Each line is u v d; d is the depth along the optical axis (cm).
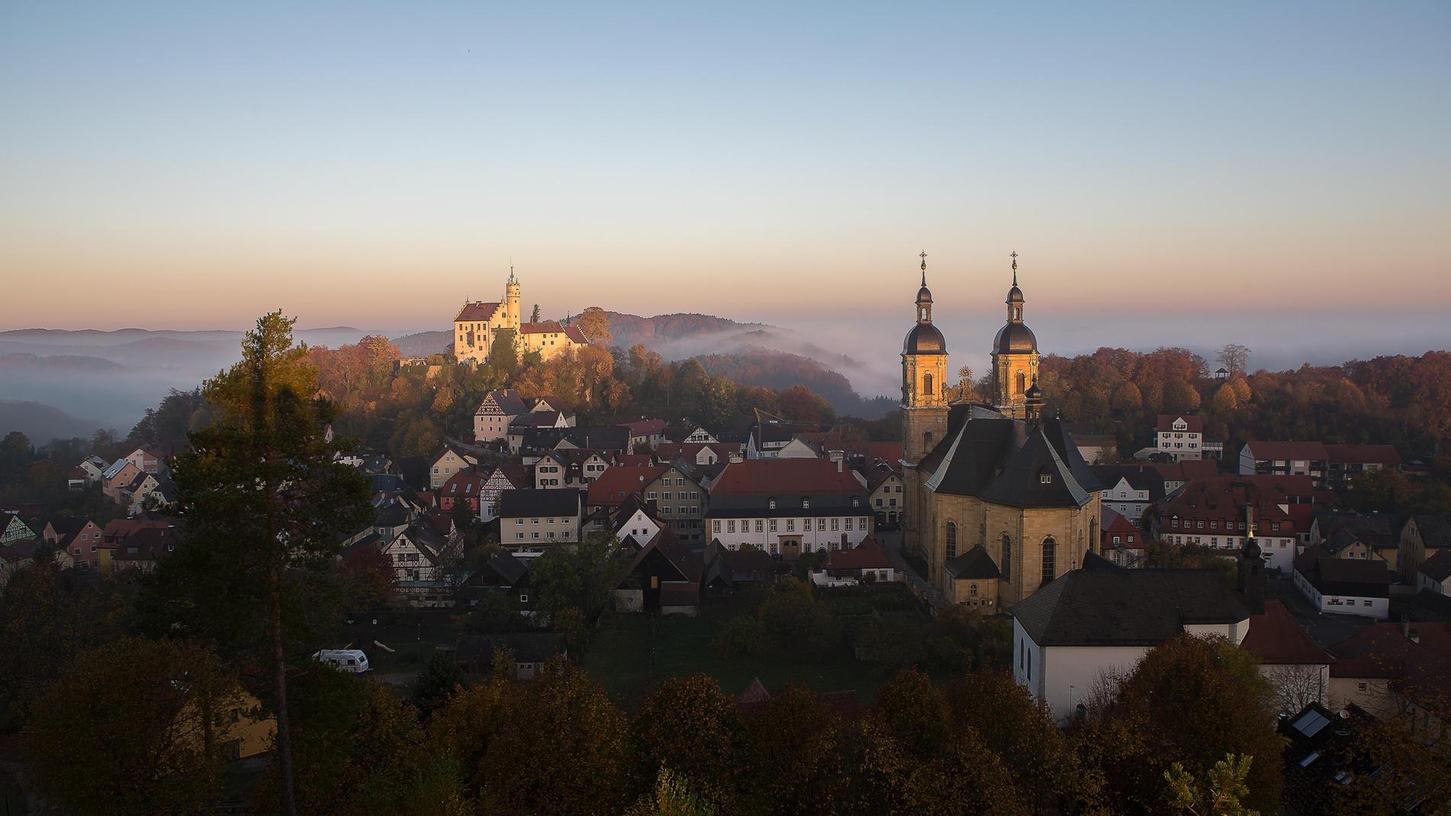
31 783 5497
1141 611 6400
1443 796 3953
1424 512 13400
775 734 4625
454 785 4284
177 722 4841
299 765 4147
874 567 10744
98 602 8719
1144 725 4719
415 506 15112
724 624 9162
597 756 4509
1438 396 19600
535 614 9681
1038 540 9144
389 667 8894
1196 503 13200
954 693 5116
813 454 16800
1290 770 5447
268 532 3531
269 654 3759
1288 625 6519
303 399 3588
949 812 4034
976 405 11712
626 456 16862
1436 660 6531
